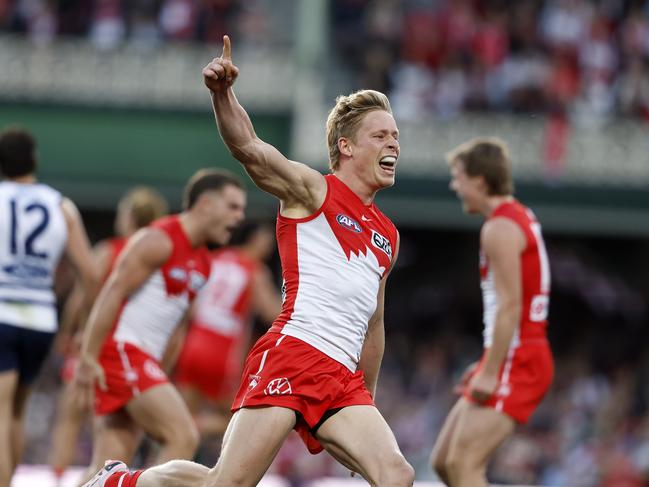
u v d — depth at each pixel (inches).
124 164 1606.8
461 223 1598.2
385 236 510.3
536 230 655.1
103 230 1833.2
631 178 1583.4
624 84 1690.5
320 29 1659.7
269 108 1620.3
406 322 1881.2
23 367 697.0
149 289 674.2
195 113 1614.2
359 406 493.4
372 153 501.0
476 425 637.9
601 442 1362.0
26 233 689.6
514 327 631.8
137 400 660.7
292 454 1174.3
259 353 492.4
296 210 496.1
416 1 1742.1
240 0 1731.1
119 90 1612.9
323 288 490.3
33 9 1692.9
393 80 1686.8
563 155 1587.1
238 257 1049.5
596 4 1732.3
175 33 1679.4
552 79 1664.6
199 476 500.4
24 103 1606.8
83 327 738.2
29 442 1409.9
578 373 1599.4
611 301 1865.2
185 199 691.4
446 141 1599.4
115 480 524.4
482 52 1689.2
